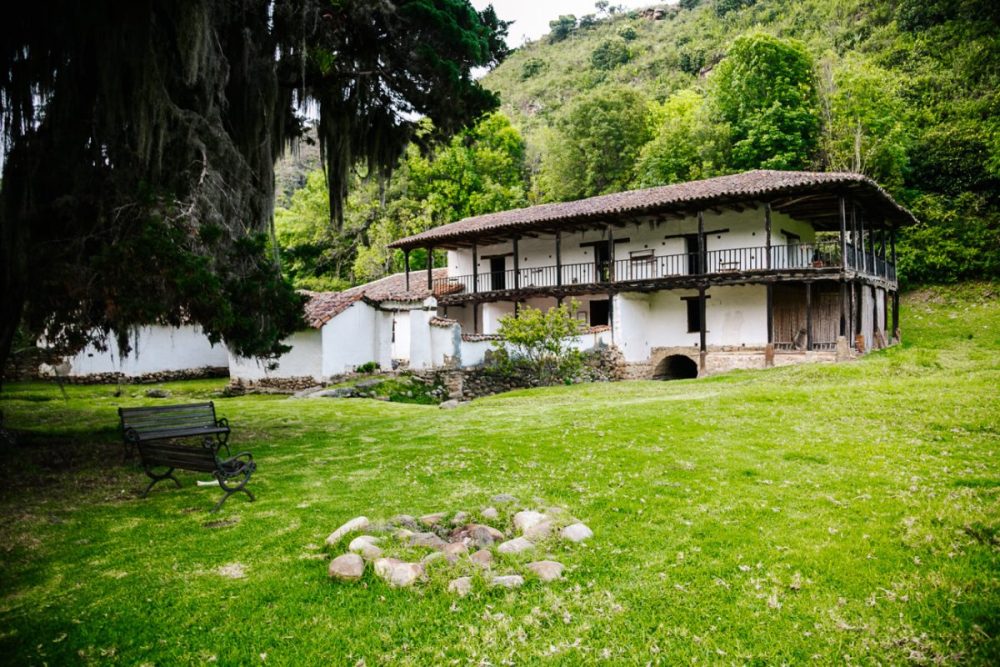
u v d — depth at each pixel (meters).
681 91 52.84
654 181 40.16
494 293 27.92
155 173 9.03
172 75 9.40
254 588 4.60
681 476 7.10
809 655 3.56
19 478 8.23
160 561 5.20
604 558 4.94
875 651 3.57
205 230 8.59
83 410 16.06
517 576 4.59
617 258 27.31
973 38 41.59
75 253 8.63
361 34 11.51
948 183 35.88
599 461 7.96
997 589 4.14
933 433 8.61
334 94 12.07
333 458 9.09
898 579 4.36
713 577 4.53
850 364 16.28
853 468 7.13
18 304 9.28
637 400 14.08
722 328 24.81
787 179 21.36
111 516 6.53
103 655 3.82
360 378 20.12
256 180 11.05
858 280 21.97
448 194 43.12
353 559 4.77
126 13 8.12
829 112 36.12
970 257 31.98
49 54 8.34
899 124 35.12
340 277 46.19
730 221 24.41
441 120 13.07
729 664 3.50
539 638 3.84
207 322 9.00
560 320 20.72
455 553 4.98
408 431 11.33
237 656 3.76
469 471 7.80
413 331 21.23
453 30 11.49
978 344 25.59
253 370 20.86
